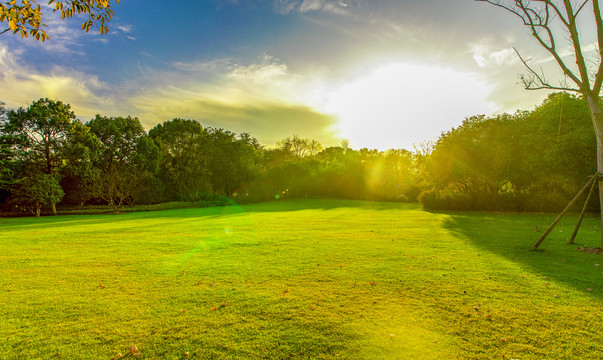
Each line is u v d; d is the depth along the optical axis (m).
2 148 28.17
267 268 6.70
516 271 6.21
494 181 21.50
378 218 17.72
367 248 8.76
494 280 5.63
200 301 4.79
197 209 31.52
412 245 9.14
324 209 26.34
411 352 3.29
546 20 8.70
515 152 19.91
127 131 38.81
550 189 21.23
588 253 7.82
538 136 18.55
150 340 3.60
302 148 63.47
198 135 44.78
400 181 40.94
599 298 4.71
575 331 3.69
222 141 44.75
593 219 15.62
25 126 30.03
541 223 14.38
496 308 4.37
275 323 3.99
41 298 4.98
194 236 11.67
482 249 8.45
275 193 45.31
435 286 5.34
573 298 4.71
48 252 8.79
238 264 7.10
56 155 31.67
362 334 3.68
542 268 6.42
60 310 4.50
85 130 33.53
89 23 5.19
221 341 3.55
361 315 4.20
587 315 4.12
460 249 8.47
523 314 4.17
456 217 17.73
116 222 18.47
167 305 4.64
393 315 4.19
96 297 5.02
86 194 34.84
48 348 3.44
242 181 45.19
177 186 42.19
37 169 30.38
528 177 20.06
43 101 31.23
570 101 17.95
